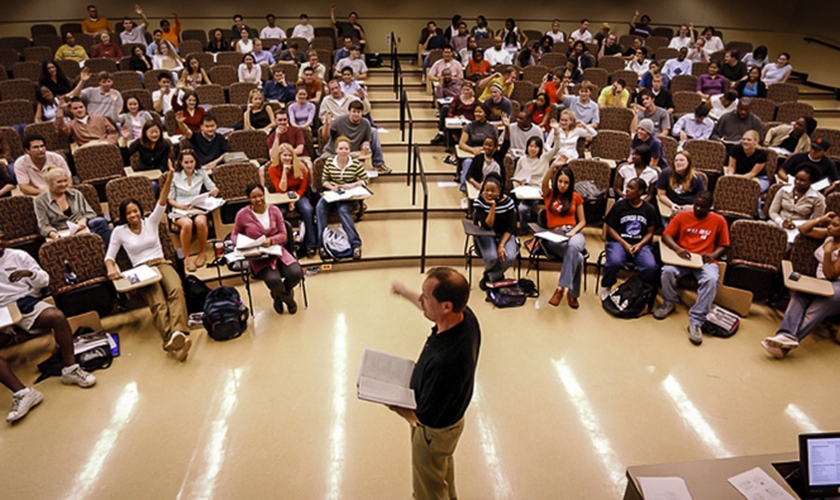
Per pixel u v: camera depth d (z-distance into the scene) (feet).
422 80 32.86
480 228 15.20
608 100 25.36
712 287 13.78
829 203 15.96
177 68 29.99
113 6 37.06
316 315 14.57
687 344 13.69
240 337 13.58
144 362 12.57
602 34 38.14
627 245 15.19
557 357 13.01
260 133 19.57
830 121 31.14
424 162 23.04
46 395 11.47
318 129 22.13
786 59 31.27
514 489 9.42
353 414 11.05
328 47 34.55
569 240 15.05
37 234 14.71
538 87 27.66
